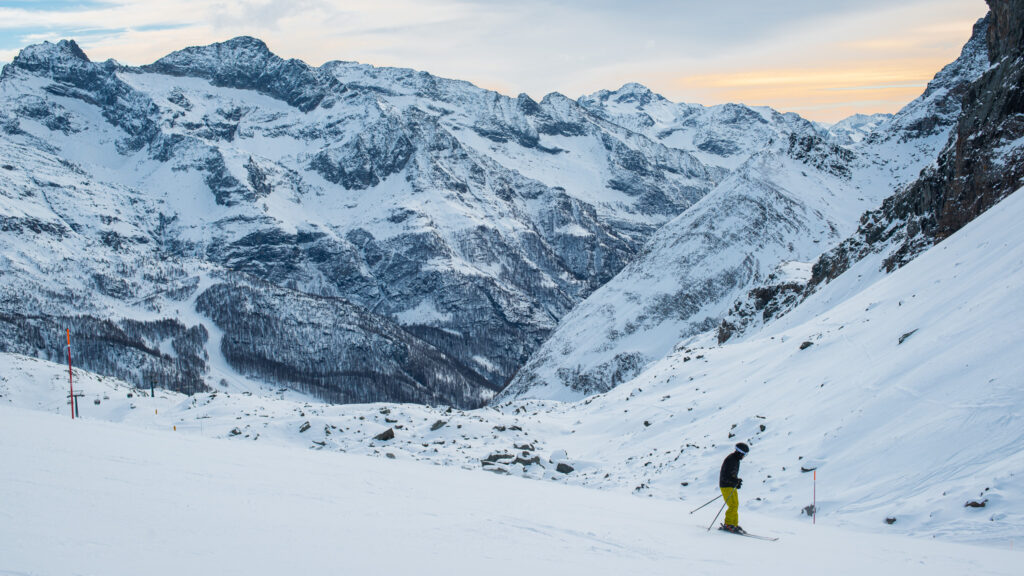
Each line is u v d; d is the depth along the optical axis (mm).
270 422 57719
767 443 37938
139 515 15508
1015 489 23766
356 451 50906
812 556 18391
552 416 66125
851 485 29312
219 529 15141
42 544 12641
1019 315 33562
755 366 55438
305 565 13250
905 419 32000
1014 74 68750
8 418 32000
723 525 21453
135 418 67562
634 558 16406
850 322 51281
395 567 13750
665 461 41875
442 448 51781
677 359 75062
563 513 21969
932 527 23688
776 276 122875
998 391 29594
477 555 15266
